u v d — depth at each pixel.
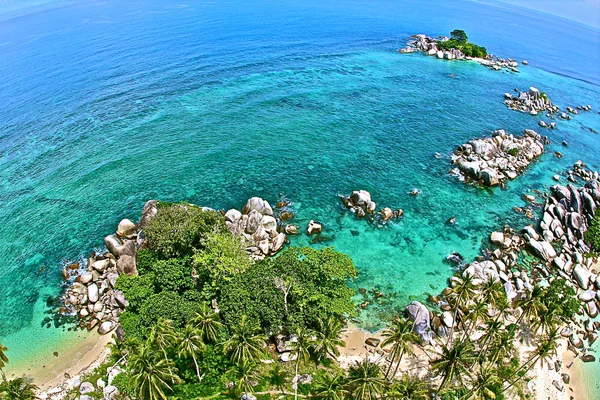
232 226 72.00
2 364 46.38
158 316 49.69
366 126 113.62
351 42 191.00
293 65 155.25
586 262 70.00
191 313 50.22
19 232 73.44
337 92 133.75
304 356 46.41
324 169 93.44
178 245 58.88
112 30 199.00
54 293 61.97
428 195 86.31
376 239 73.75
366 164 96.25
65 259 67.88
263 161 95.31
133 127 107.81
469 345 45.31
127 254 65.31
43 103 119.56
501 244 72.62
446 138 109.38
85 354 53.16
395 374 50.12
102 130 105.94
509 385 47.19
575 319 59.47
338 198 83.88
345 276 55.19
